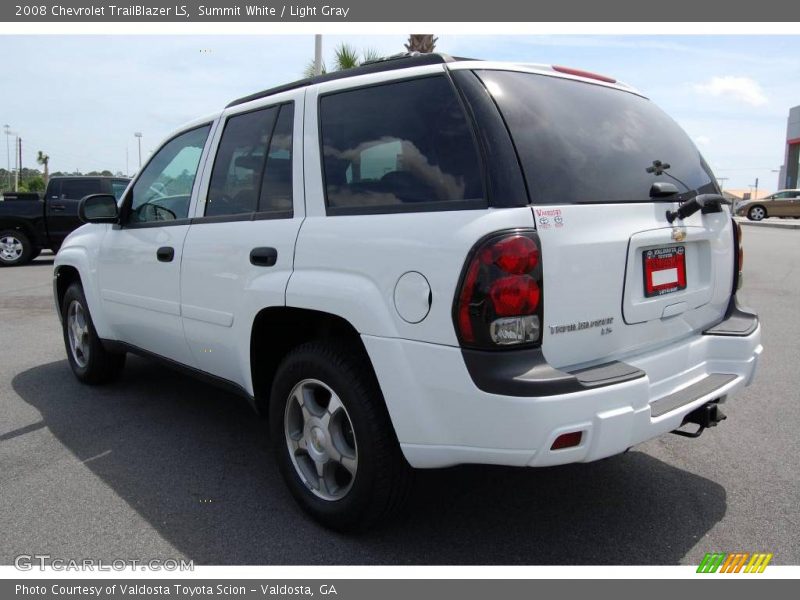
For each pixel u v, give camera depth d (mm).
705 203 2875
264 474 3508
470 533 2893
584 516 3035
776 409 4402
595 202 2510
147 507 3143
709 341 3025
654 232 2670
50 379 5305
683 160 3107
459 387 2281
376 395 2623
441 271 2307
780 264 12328
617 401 2289
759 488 3295
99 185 14398
